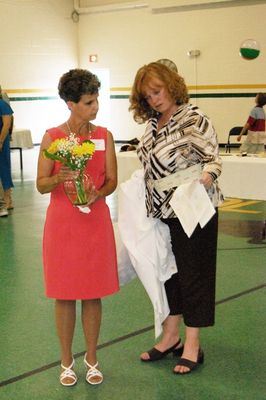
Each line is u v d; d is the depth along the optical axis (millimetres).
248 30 13023
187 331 2838
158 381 2744
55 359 3006
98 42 15391
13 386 2713
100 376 2729
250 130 9188
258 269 4531
